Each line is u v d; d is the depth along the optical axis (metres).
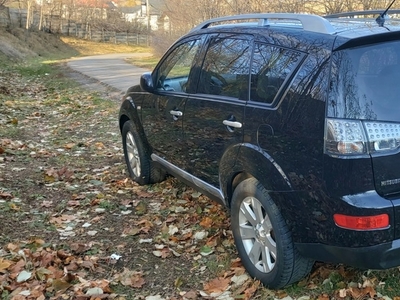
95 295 3.61
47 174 6.25
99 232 4.75
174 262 4.13
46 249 4.34
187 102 4.51
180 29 21.77
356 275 3.67
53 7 49.91
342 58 3.04
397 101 2.99
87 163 7.01
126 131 6.07
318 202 3.05
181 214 5.09
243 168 3.61
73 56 38.12
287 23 3.81
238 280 3.75
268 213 3.40
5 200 5.46
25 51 33.25
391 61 3.09
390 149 2.92
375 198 2.89
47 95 14.32
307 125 3.10
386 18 3.73
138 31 57.84
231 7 15.00
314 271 3.72
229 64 4.05
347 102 2.96
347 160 2.89
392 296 3.44
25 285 3.76
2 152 7.27
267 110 3.43
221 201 4.17
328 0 11.42
